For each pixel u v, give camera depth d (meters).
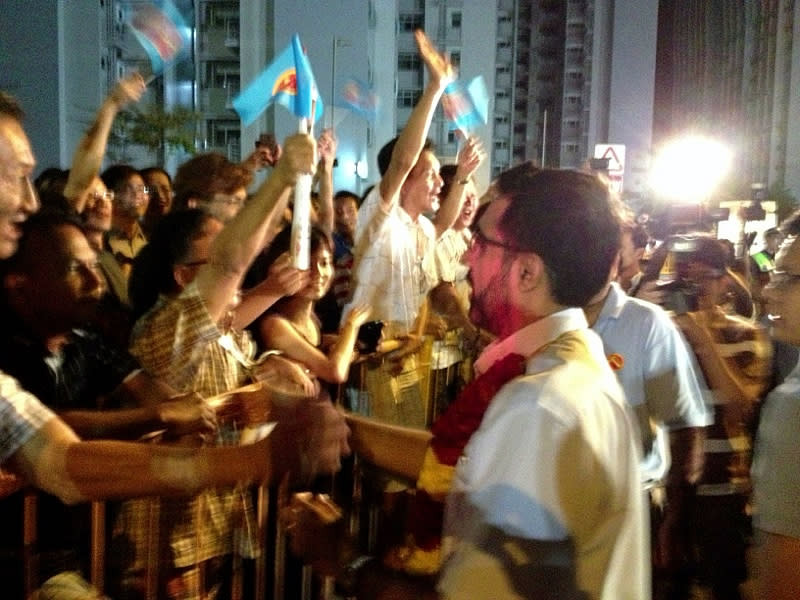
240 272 2.34
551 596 1.37
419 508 1.79
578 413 1.41
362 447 2.17
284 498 2.62
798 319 2.12
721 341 3.43
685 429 2.95
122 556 2.30
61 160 32.12
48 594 2.02
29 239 2.09
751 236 9.64
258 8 42.56
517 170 2.14
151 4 3.45
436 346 3.89
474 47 54.56
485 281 1.66
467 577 1.40
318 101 2.92
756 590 1.90
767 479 1.84
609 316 2.88
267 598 2.76
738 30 62.41
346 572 1.89
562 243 1.55
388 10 50.88
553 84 77.00
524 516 1.37
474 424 1.69
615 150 13.53
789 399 1.84
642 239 4.09
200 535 2.48
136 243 4.52
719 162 11.15
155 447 1.61
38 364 2.11
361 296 3.72
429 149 4.12
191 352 2.35
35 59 31.84
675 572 3.10
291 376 2.77
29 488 1.98
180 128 33.53
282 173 2.27
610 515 1.45
